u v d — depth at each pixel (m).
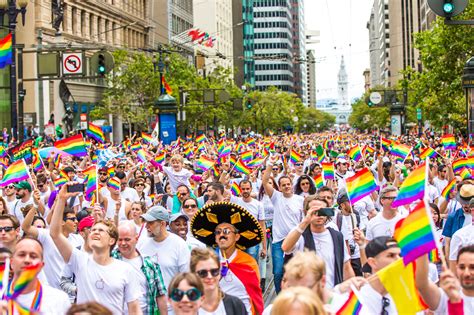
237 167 22.91
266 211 19.61
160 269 10.78
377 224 12.64
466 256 8.11
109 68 33.00
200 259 8.61
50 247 11.15
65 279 10.98
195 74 82.81
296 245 11.38
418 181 8.70
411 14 197.50
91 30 80.88
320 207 11.18
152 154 30.70
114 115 77.25
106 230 9.56
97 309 5.63
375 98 85.88
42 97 68.69
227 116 94.12
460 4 16.66
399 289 7.63
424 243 7.29
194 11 139.75
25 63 66.56
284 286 7.43
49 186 19.02
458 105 59.09
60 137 41.56
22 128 34.62
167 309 10.47
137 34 97.38
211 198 16.44
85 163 24.55
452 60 58.44
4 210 13.62
